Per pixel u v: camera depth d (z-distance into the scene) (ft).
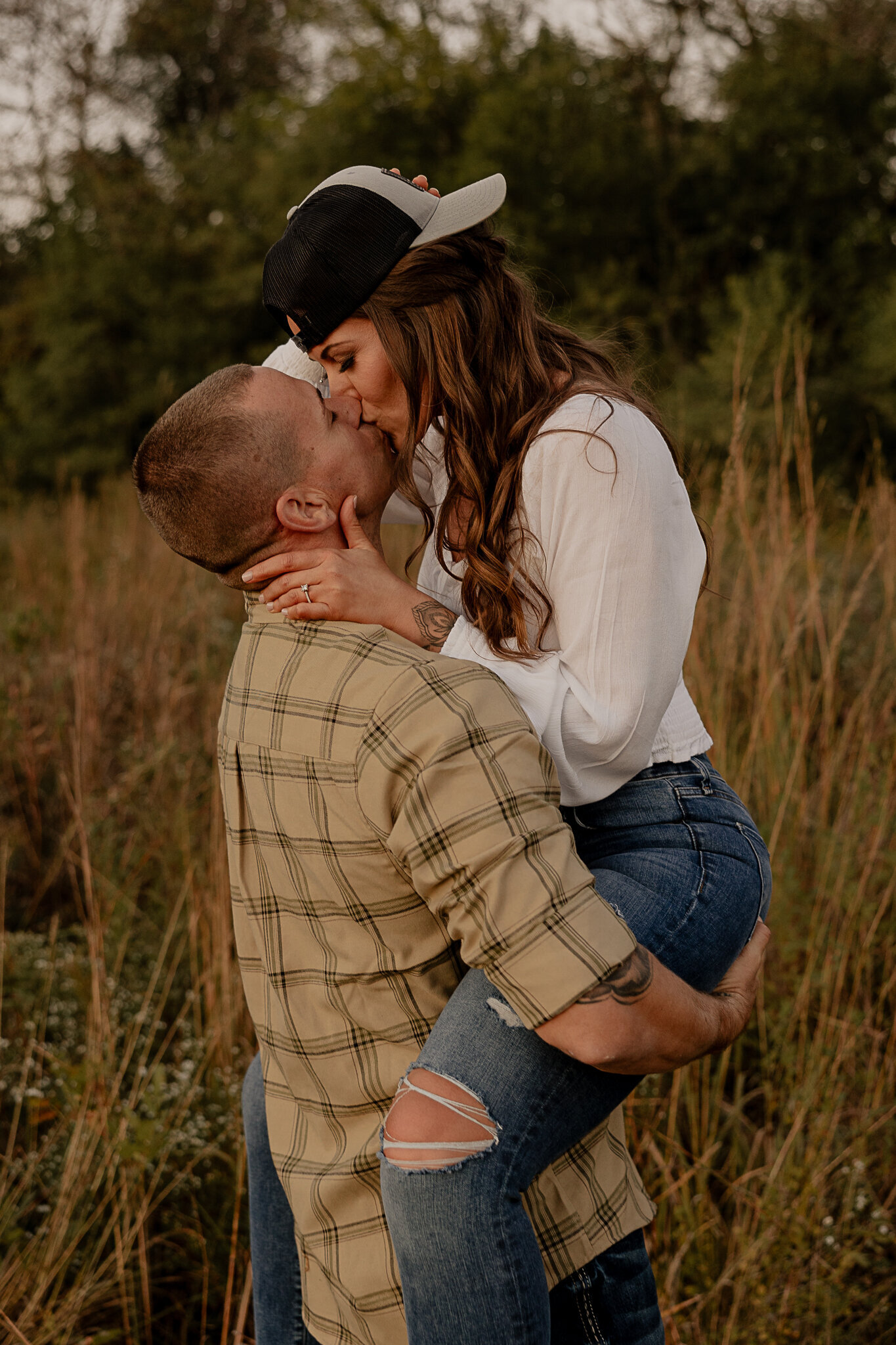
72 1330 6.30
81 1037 8.12
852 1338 5.90
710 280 39.27
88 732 11.09
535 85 39.37
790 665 8.90
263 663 4.19
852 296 35.40
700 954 4.03
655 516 4.06
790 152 37.65
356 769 3.70
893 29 39.78
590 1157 4.13
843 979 7.41
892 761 8.58
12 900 10.61
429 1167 3.56
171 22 60.90
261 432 4.03
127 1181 6.44
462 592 4.37
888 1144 6.70
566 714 4.04
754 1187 6.57
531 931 3.39
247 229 52.44
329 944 4.04
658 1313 4.34
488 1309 3.54
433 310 4.36
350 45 42.98
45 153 60.39
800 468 8.99
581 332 5.32
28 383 51.83
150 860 10.14
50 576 18.63
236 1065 7.71
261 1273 4.96
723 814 4.48
